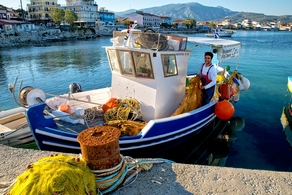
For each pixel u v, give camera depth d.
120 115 6.36
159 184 3.03
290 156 6.92
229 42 8.75
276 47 39.75
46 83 17.30
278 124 9.10
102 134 2.91
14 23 64.31
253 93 13.13
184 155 7.23
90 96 8.41
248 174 3.21
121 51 6.52
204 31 121.12
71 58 29.48
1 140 6.12
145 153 6.18
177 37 6.96
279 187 2.95
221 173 3.23
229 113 7.58
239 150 7.30
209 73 7.03
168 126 6.16
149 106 6.63
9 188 2.61
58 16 78.38
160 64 6.28
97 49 39.72
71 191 2.33
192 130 7.04
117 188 2.94
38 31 64.88
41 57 30.59
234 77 10.48
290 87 11.83
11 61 27.55
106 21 112.25
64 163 2.59
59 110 6.56
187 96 7.02
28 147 6.75
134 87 6.80
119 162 2.90
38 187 2.27
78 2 95.19
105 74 19.97
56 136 5.32
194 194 2.85
